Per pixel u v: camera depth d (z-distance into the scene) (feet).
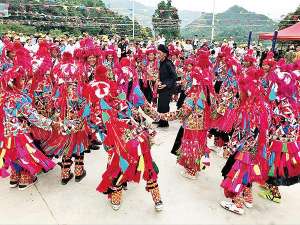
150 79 25.52
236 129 13.80
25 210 13.85
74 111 15.14
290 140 14.11
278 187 16.78
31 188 15.48
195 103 15.79
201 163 16.81
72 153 15.48
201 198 15.29
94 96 12.80
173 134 24.08
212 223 13.52
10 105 14.05
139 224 13.25
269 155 14.32
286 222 13.82
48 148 15.44
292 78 13.66
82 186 15.85
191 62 21.06
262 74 13.79
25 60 14.52
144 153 13.16
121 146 12.84
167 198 15.16
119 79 14.34
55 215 13.60
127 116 13.06
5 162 14.32
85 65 16.12
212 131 19.65
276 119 14.05
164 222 13.46
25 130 14.52
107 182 13.46
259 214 14.29
